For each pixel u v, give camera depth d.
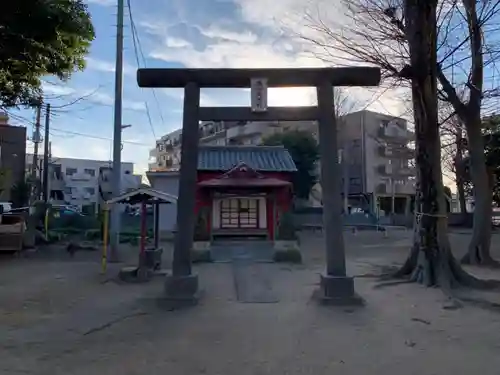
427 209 10.52
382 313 7.55
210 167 21.00
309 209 33.56
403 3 10.52
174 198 11.21
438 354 5.47
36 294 9.37
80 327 6.70
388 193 45.16
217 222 18.67
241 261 14.92
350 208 42.03
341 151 41.38
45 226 20.83
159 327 6.69
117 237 15.15
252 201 18.91
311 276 11.89
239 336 6.22
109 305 8.25
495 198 31.98
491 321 7.08
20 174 34.47
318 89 8.66
